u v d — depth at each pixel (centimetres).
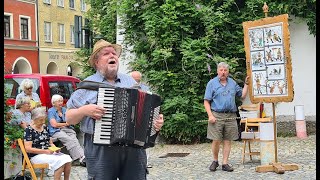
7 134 769
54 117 932
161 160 1022
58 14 4212
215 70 1243
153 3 1255
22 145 711
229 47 1288
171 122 1214
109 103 448
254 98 880
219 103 859
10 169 764
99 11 1844
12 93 1168
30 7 3931
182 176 851
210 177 836
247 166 920
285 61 841
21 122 802
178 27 1244
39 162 710
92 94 466
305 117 1373
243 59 1303
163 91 1249
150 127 469
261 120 965
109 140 449
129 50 1324
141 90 464
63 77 1284
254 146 1152
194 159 1023
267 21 852
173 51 1263
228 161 977
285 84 844
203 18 1248
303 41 1366
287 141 1195
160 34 1247
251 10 1294
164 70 1249
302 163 927
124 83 497
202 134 1241
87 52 1972
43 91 1188
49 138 752
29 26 3922
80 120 455
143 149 491
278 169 843
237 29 1302
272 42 848
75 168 929
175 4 1233
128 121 451
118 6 1322
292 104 1375
